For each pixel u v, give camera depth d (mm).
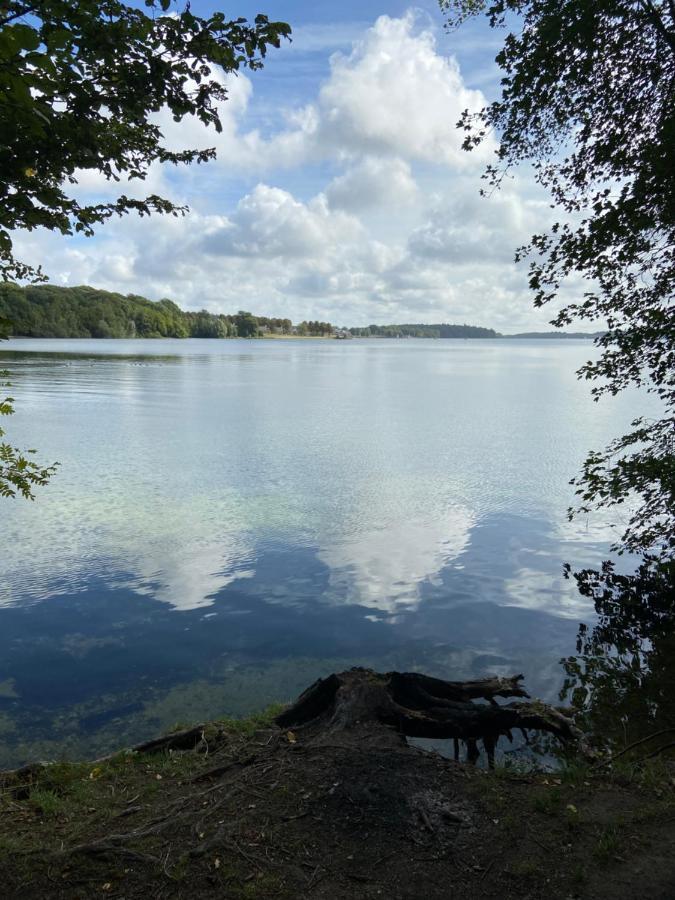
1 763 5230
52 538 11758
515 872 3129
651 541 9680
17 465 4859
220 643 7770
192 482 16422
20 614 8570
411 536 12320
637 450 21172
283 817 3557
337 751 4285
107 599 9094
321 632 8117
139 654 7445
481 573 10383
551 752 5387
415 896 2969
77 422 26797
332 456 20359
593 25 7199
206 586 9625
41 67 2295
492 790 3893
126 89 3043
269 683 6773
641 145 7750
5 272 4219
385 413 32438
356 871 3145
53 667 7105
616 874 3086
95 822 3576
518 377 63781
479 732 5113
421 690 5332
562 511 14297
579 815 3611
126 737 5668
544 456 20750
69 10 2605
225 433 24766
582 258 7996
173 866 3113
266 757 4312
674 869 3092
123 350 107875
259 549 11367
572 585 9914
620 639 7992
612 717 5980
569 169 8633
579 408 35875
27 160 2709
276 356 107125
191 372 61500
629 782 4074
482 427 27719
